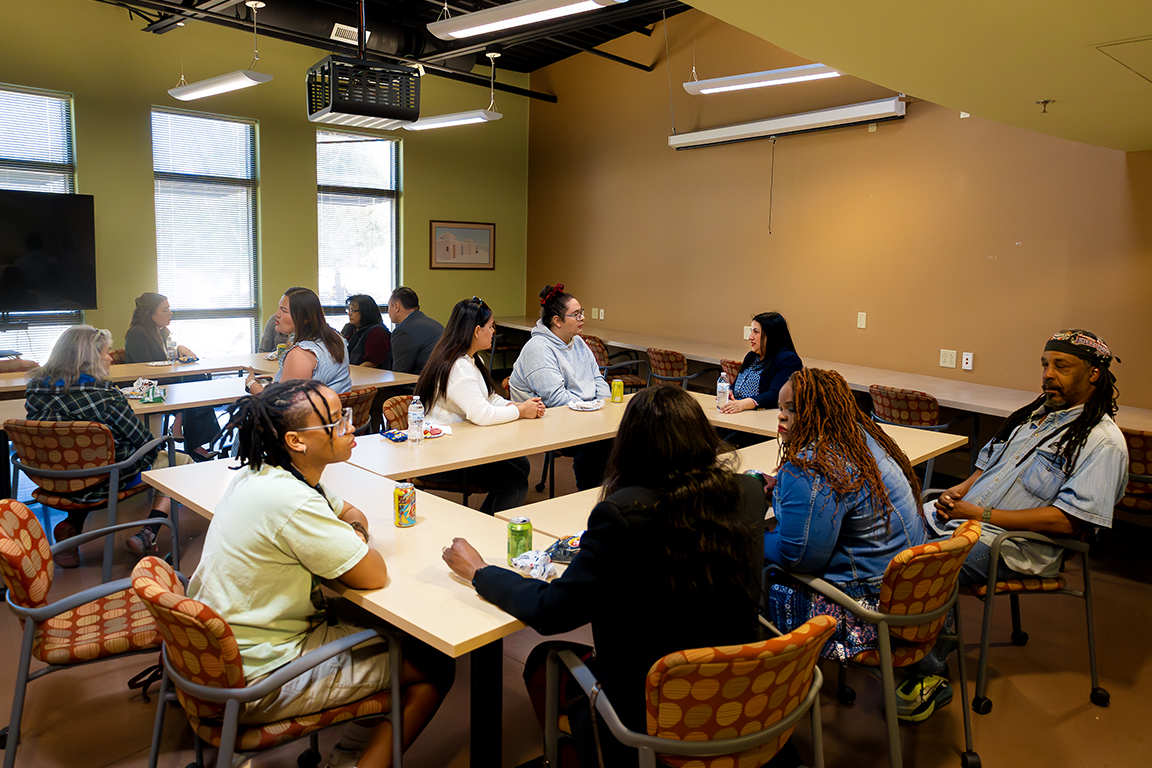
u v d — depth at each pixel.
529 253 9.12
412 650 1.84
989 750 2.20
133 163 6.40
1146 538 4.00
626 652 1.42
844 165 5.73
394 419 3.42
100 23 6.12
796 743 2.20
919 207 5.27
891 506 1.98
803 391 2.02
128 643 1.92
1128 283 4.28
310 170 7.40
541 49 7.96
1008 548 2.37
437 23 3.96
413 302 5.17
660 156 7.28
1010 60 2.46
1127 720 2.35
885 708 1.86
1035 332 4.71
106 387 3.20
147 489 3.43
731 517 1.41
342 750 1.87
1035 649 2.82
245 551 1.62
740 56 6.41
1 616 2.91
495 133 8.68
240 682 1.51
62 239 6.00
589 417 3.61
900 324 5.46
